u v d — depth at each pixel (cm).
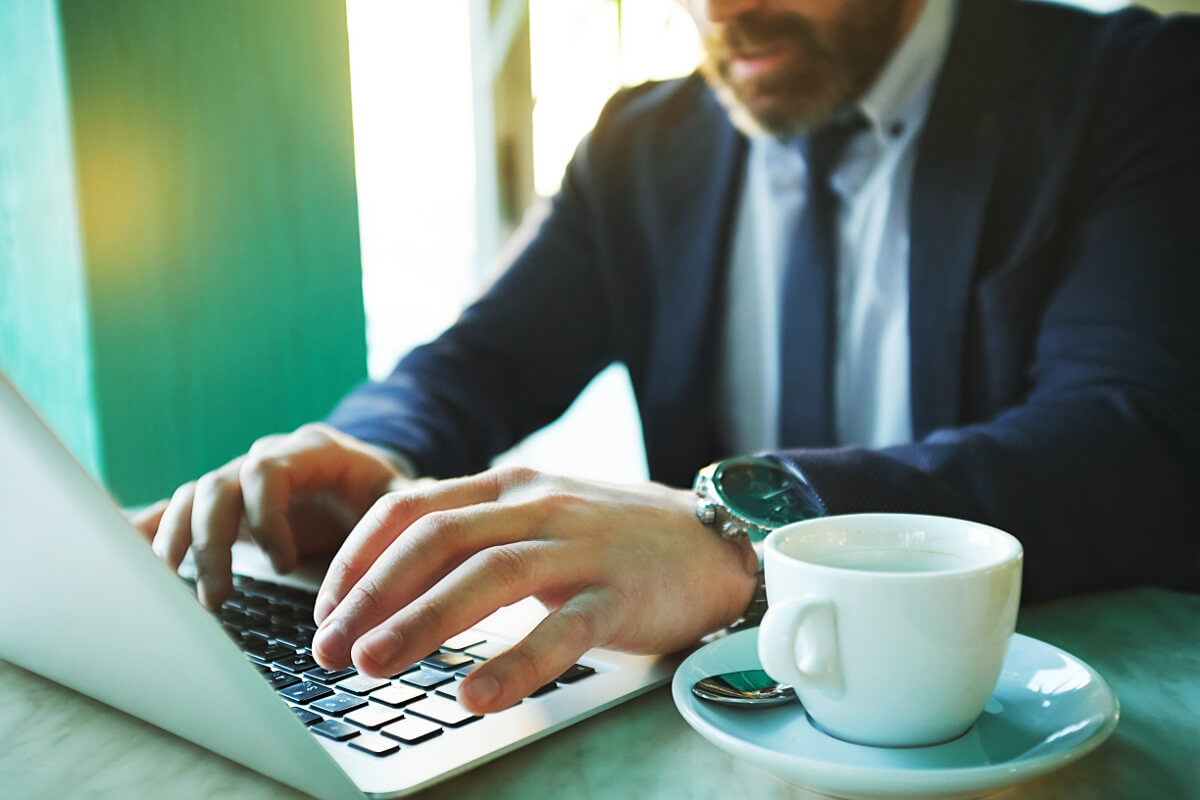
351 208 199
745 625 54
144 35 177
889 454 65
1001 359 129
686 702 37
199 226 186
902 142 137
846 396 146
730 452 157
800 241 145
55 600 38
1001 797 34
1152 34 122
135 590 31
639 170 158
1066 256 123
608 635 45
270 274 193
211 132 184
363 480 78
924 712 34
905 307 140
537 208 170
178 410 188
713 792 35
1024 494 62
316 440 78
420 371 132
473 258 216
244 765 37
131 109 178
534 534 48
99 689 44
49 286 179
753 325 153
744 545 54
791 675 34
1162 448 71
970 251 130
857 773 30
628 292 160
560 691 44
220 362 190
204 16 181
